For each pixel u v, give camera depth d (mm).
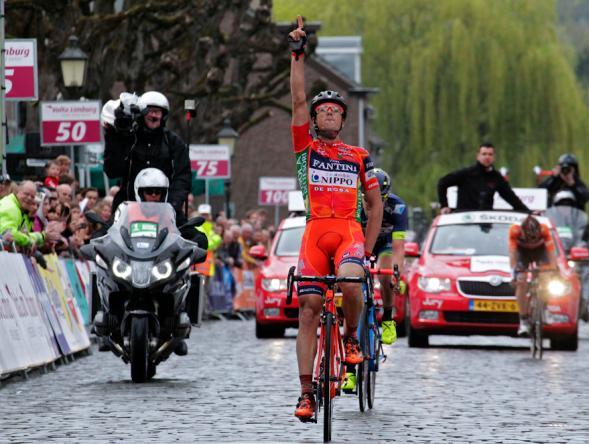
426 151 117562
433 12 118938
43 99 58781
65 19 58750
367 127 144250
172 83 69875
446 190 44375
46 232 33500
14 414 22609
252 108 81062
